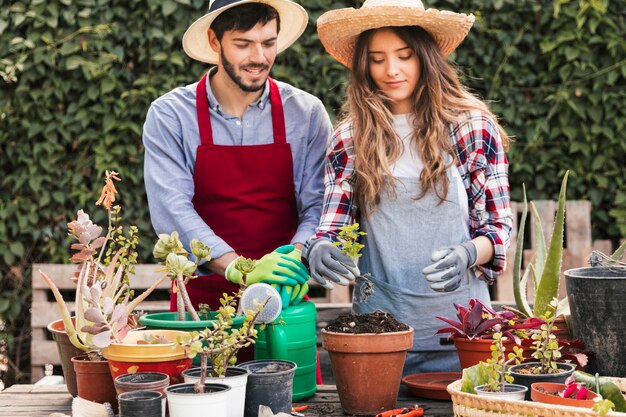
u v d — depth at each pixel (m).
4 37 4.35
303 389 2.08
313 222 2.53
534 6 4.36
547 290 2.28
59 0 4.32
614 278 1.97
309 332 2.09
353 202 2.44
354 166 2.40
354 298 2.49
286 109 2.61
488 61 4.42
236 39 2.39
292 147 2.60
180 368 1.80
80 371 1.90
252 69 2.42
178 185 2.53
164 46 4.39
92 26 4.36
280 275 2.10
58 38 4.35
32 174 4.43
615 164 4.48
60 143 4.48
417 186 2.36
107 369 1.89
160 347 1.76
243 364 1.83
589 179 4.48
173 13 4.38
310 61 4.38
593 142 4.46
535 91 4.47
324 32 2.52
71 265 4.29
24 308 4.59
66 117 4.41
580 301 2.03
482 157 2.35
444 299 2.37
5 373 4.42
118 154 4.46
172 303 2.71
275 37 2.44
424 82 2.38
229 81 2.54
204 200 2.60
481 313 2.05
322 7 4.38
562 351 2.04
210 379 1.68
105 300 1.80
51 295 4.43
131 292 2.09
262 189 2.59
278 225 2.62
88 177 4.52
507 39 4.41
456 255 2.17
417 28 2.38
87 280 2.02
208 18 2.44
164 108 2.59
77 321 1.95
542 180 4.50
